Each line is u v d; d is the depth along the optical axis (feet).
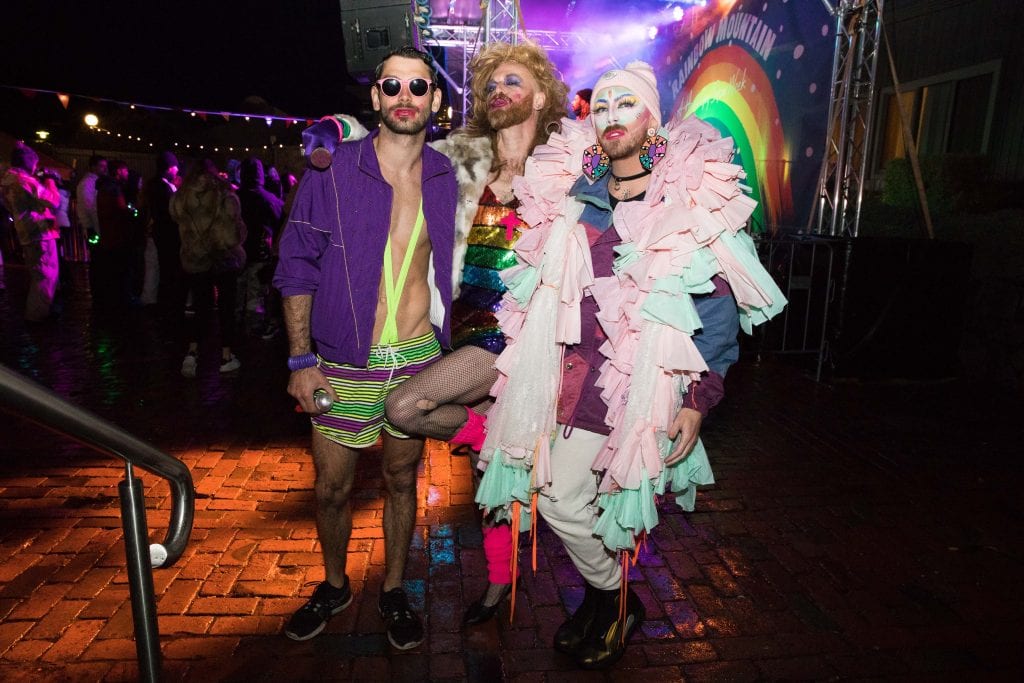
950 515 12.46
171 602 9.32
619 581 8.18
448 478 13.41
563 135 7.91
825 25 26.37
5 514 11.67
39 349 23.32
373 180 7.51
